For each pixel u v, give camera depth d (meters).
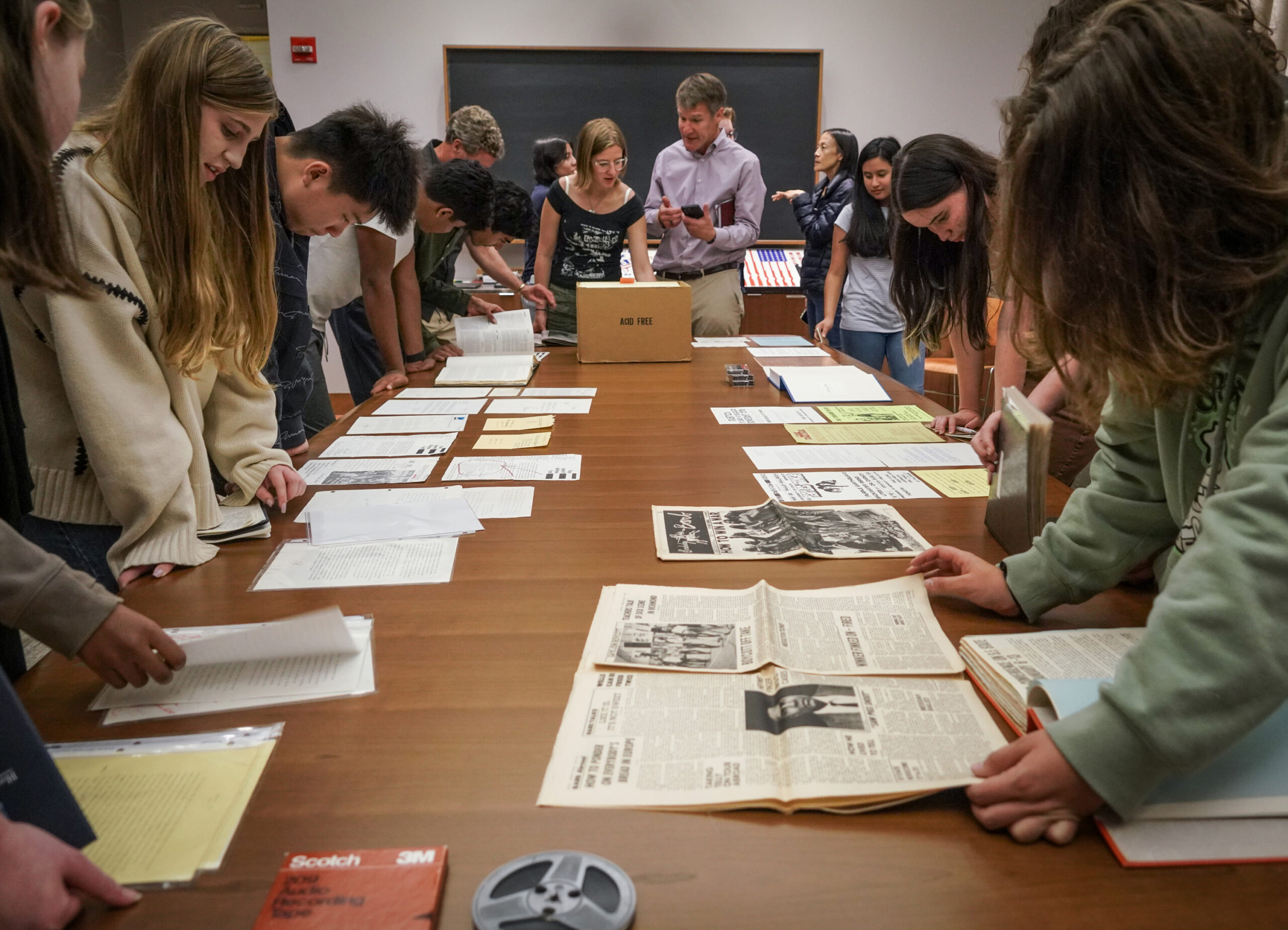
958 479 1.68
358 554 1.32
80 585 0.85
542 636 1.05
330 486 1.68
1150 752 0.63
